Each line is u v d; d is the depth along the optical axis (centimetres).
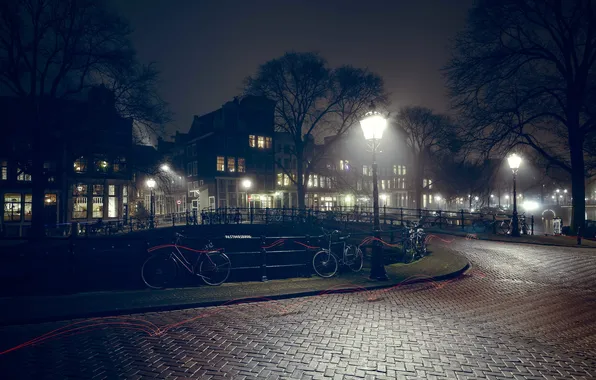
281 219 2895
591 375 454
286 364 484
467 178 4934
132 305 750
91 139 2412
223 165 4369
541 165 2598
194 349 539
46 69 2259
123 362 494
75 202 3434
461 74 2400
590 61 2147
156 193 5050
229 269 1012
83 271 955
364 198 5481
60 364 489
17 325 653
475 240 1984
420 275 1080
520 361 497
